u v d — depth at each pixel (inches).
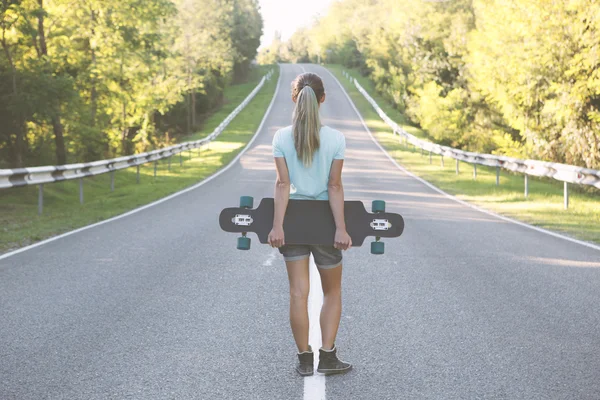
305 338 183.6
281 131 177.2
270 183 1002.1
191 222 546.9
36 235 464.4
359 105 3223.4
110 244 430.0
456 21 1961.1
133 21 1269.7
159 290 295.0
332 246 178.4
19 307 263.3
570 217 612.7
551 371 188.1
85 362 196.2
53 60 1069.8
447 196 828.0
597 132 1088.2
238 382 179.3
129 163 946.1
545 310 260.2
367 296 285.0
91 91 1321.4
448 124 1914.4
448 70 2277.3
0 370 189.3
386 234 177.8
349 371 188.2
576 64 1028.5
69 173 680.4
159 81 1798.7
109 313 254.1
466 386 176.2
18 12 904.9
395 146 1936.5
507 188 972.6
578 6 991.0
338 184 175.2
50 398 167.9
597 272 339.6
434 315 252.4
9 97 906.7
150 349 209.0
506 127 1866.4
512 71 1170.0
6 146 1059.9
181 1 2379.4
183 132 2780.5
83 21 1232.8
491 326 236.8
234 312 256.5
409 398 167.5
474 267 354.0
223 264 361.7
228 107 3341.5
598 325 238.1
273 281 316.8
